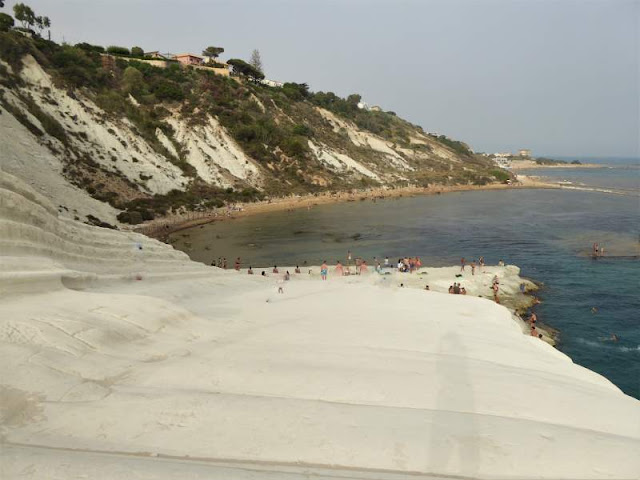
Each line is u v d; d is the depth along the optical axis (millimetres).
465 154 160250
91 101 67812
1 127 49969
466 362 10336
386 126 146250
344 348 11078
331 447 6051
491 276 32094
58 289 12461
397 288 23422
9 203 13898
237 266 36562
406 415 7086
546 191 106938
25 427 6062
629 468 5836
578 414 7922
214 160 77688
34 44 67250
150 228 52094
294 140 92625
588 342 23109
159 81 82875
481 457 5961
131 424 6336
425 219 64562
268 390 8078
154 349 9742
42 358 7703
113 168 61250
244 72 114375
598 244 46125
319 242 49219
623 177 159875
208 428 6375
